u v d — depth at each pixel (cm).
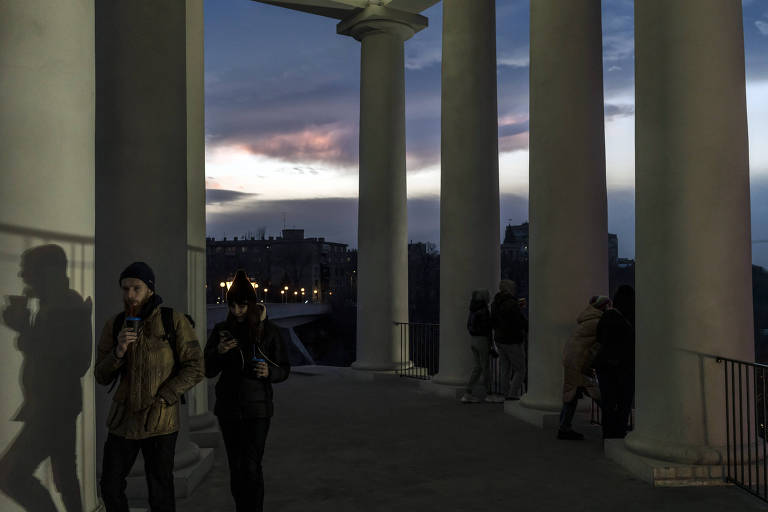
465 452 828
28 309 409
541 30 1020
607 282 1016
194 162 916
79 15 445
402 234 1622
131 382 438
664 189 702
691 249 685
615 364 822
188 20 920
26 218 411
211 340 526
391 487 681
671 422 694
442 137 1377
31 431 409
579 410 1033
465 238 1334
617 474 716
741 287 689
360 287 1616
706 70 684
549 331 1007
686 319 687
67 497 437
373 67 1606
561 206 999
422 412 1113
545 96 1015
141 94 655
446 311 1341
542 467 752
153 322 448
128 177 648
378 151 1600
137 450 451
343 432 953
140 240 647
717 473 666
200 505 624
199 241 923
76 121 441
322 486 686
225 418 516
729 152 687
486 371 1216
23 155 411
